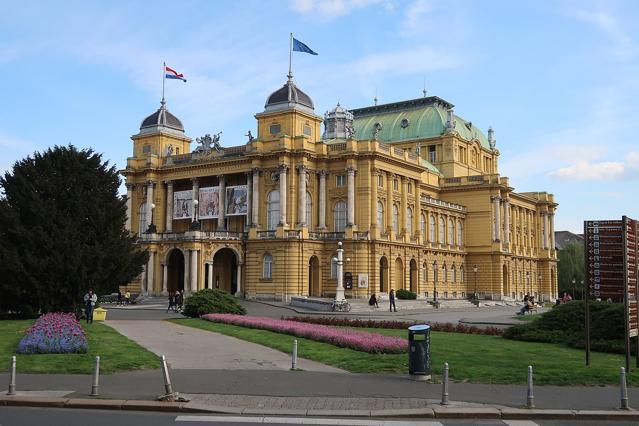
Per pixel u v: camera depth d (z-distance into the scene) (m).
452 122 132.75
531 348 34.66
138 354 30.20
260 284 92.50
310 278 94.75
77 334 30.69
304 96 98.69
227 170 101.25
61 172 51.28
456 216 125.06
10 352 29.86
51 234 48.97
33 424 17.91
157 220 108.12
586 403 20.83
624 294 27.23
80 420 18.44
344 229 95.56
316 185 97.25
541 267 151.88
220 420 18.50
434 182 127.06
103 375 25.11
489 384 23.88
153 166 108.31
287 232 91.06
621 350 32.81
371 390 22.52
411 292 98.44
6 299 49.50
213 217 102.38
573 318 38.62
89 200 51.34
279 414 19.28
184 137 114.75
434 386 23.38
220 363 28.77
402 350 31.44
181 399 20.59
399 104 141.88
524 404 20.50
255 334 40.16
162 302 89.19
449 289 120.44
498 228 124.69
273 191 96.50
